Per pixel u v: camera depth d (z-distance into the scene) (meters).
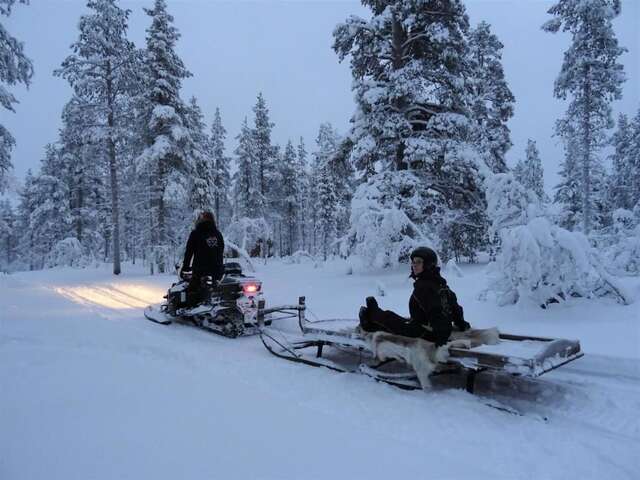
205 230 7.77
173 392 3.97
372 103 14.09
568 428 3.80
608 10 20.19
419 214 13.98
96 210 38.16
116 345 5.94
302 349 6.49
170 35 23.92
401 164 15.27
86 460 2.60
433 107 15.30
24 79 14.14
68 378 4.23
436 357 4.39
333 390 4.64
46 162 39.44
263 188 39.44
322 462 2.72
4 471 2.44
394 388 4.72
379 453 2.89
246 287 7.38
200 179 25.23
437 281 4.68
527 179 34.53
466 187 15.03
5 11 13.59
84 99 22.78
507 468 3.06
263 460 2.71
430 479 2.56
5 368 4.48
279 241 47.28
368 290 11.09
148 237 25.95
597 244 12.61
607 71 20.55
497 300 8.25
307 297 10.66
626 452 3.35
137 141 23.34
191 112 25.17
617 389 4.62
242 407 3.68
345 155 16.19
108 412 3.40
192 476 2.45
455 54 14.20
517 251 7.66
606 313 7.06
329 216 41.84
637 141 32.88
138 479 2.39
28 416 3.26
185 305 8.01
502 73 24.42
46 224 37.22
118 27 22.53
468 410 4.10
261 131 38.84
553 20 21.77
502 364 4.04
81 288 14.05
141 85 22.78
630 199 34.31
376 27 14.70
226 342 6.98
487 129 23.88
